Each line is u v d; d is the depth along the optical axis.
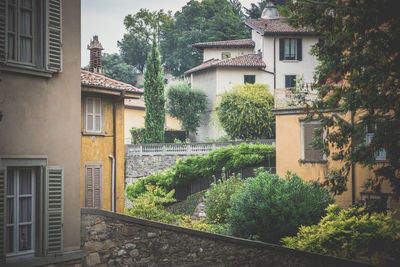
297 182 18.06
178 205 30.39
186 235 12.12
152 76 41.41
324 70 11.48
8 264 8.88
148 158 34.22
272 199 17.31
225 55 49.34
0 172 8.86
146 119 41.16
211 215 23.47
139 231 11.40
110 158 19.84
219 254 12.62
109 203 19.67
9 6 9.31
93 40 25.02
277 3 52.97
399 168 10.96
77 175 10.32
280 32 43.00
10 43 9.30
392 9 9.87
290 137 22.38
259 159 28.70
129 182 34.56
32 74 9.53
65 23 10.27
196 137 45.69
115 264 11.00
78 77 10.45
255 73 43.78
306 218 17.05
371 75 10.90
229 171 29.53
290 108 22.23
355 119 19.48
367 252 14.16
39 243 9.53
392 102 10.98
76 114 10.37
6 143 9.10
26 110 9.48
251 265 13.16
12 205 9.27
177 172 30.19
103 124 19.53
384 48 10.52
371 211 11.80
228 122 37.66
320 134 12.48
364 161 11.83
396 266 13.80
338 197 20.25
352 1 10.54
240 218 17.69
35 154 9.56
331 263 13.73
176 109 44.16
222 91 43.84
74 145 10.29
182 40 65.31
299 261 13.84
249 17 65.62
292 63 43.56
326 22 10.99
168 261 11.77
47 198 9.64
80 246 10.47
